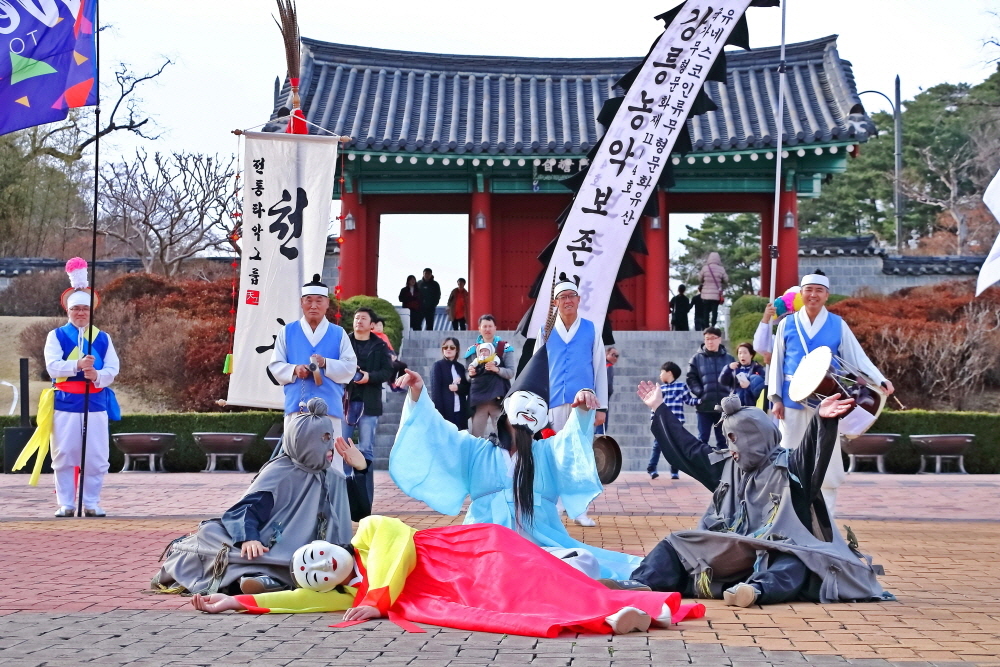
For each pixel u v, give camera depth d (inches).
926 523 406.6
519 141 922.7
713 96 981.2
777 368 326.0
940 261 1192.2
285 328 360.8
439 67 1048.8
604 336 445.7
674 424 265.3
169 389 891.4
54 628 210.4
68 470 433.1
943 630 209.6
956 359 874.1
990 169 1784.0
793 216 938.7
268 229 431.2
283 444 253.9
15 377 1080.8
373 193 966.4
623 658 183.3
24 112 414.9
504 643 195.9
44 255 1518.2
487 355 503.5
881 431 707.4
